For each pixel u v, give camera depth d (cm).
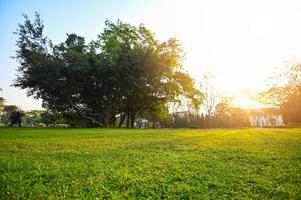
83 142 1501
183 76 5538
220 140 1708
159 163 847
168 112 6384
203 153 1080
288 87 7262
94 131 2741
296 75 7175
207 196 544
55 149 1167
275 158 968
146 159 918
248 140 1723
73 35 5269
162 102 5734
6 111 10006
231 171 755
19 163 804
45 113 5766
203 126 7800
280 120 8956
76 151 1101
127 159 913
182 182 642
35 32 4625
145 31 5434
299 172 748
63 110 5494
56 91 4888
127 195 541
